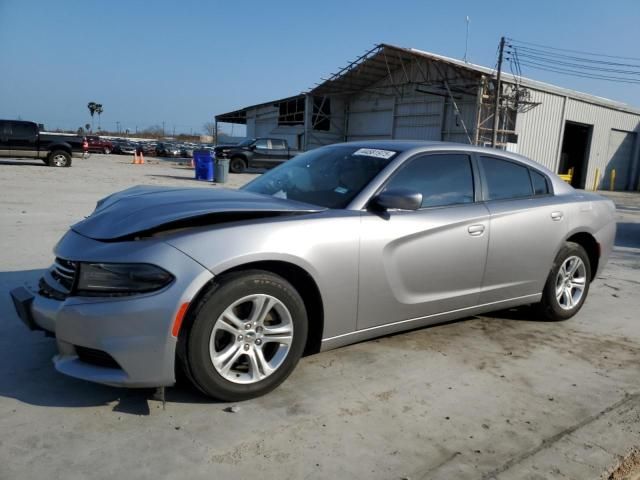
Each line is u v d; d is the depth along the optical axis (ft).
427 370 11.38
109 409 9.09
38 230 24.35
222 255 8.82
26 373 10.26
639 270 23.57
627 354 13.00
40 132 72.38
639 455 8.52
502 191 13.52
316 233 9.87
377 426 9.02
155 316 8.39
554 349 13.06
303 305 9.87
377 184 11.22
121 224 9.34
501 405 10.00
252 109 135.33
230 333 9.24
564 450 8.55
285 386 10.28
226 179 62.08
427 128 101.55
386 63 102.78
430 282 11.68
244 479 7.45
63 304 8.60
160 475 7.44
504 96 84.99
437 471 7.87
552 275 14.39
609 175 104.88
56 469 7.45
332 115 120.16
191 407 9.30
